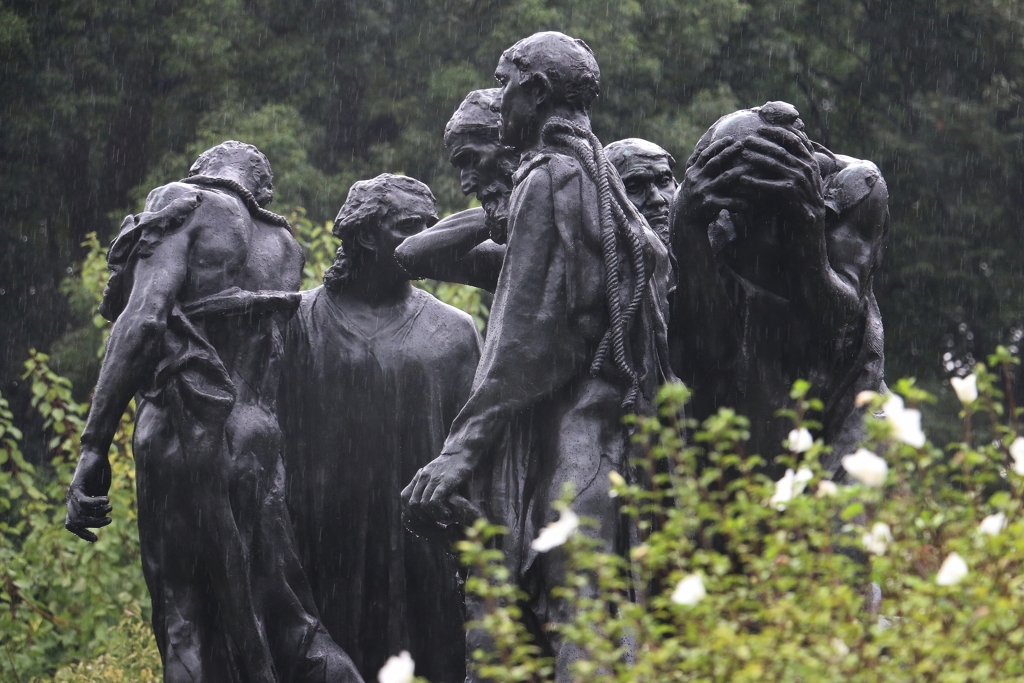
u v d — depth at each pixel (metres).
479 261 11.41
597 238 9.34
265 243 12.23
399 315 12.86
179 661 11.46
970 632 6.11
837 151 33.53
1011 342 31.55
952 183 32.50
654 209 10.79
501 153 10.87
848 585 6.65
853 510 6.47
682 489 6.80
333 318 12.72
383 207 12.70
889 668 6.14
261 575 11.79
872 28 33.25
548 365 9.33
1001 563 6.35
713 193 9.31
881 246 9.92
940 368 31.30
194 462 11.38
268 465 11.84
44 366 22.20
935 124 32.59
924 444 6.81
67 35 32.34
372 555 12.52
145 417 11.58
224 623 11.59
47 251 33.94
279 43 31.84
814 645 6.11
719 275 9.64
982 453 7.06
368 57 31.59
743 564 8.62
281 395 12.47
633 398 9.26
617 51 29.73
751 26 32.62
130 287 11.57
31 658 20.89
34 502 21.84
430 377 12.73
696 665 6.20
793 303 9.70
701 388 9.88
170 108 32.06
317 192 29.73
